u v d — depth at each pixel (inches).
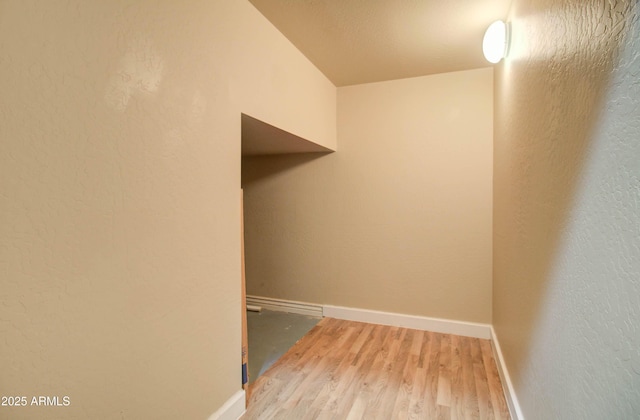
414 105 104.3
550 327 40.1
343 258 115.2
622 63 23.2
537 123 46.1
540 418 44.1
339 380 75.6
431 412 63.6
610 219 25.4
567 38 34.6
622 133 23.4
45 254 31.7
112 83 37.5
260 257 126.7
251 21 64.5
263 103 68.7
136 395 41.6
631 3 21.9
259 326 110.0
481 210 98.6
